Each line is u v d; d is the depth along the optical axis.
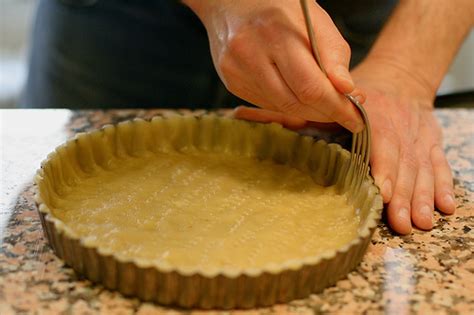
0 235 0.64
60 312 0.55
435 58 0.92
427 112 0.88
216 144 0.81
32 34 1.29
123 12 1.12
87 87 1.19
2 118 0.89
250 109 0.83
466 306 0.57
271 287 0.55
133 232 0.63
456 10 0.94
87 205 0.68
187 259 0.58
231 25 0.68
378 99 0.83
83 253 0.56
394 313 0.56
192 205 0.69
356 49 1.10
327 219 0.67
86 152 0.74
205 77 1.13
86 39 1.16
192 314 0.55
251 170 0.78
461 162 0.85
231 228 0.65
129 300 0.56
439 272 0.62
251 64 0.66
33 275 0.59
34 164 0.78
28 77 1.29
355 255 0.59
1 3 1.83
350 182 0.71
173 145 0.81
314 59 0.63
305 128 0.86
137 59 1.15
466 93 1.11
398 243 0.66
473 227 0.70
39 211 0.60
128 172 0.75
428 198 0.72
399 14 0.94
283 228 0.65
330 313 0.56
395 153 0.74
